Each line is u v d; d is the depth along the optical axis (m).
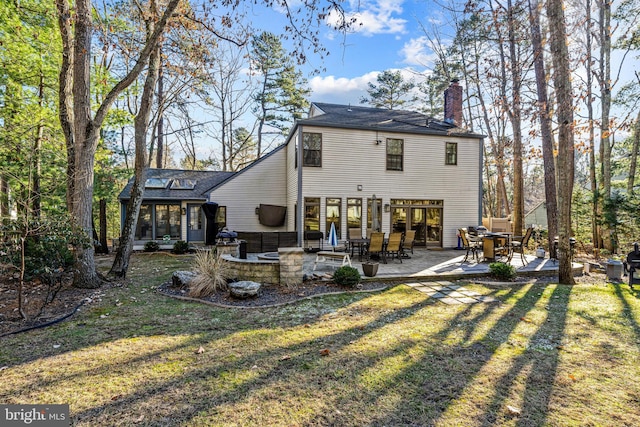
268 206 14.96
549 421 2.36
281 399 2.65
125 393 2.73
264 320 4.70
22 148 9.59
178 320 4.70
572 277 7.16
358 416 2.43
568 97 6.98
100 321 4.65
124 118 14.38
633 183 15.41
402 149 13.48
